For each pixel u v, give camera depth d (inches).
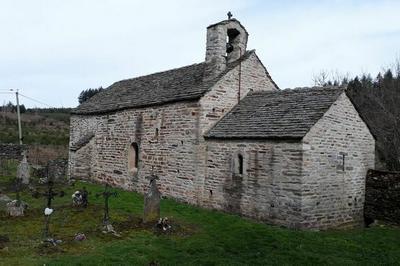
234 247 449.1
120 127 900.6
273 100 683.4
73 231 482.6
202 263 393.1
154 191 550.9
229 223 565.3
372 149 668.1
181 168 727.1
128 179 860.6
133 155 867.4
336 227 593.6
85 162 992.2
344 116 609.9
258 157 598.2
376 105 1305.4
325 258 420.2
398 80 1402.6
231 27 768.3
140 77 1045.8
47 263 369.1
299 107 614.9
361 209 645.3
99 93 1135.6
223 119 712.4
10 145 1291.8
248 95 754.2
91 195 755.4
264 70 794.2
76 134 1090.1
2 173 1050.1
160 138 780.0
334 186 590.2
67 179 969.5
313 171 555.2
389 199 621.0
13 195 727.1
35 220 529.0
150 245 443.5
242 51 783.1
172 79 864.3
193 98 701.3
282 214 560.4
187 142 716.7
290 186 552.1
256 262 401.1
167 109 766.5
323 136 571.5
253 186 603.5
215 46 759.7
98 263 377.1
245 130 630.5
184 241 466.0
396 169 1088.8
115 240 456.8
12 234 460.1
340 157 601.6
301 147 541.0
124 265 376.5
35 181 916.6
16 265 361.1
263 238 484.1
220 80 721.0
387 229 580.4
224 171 653.3
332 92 610.5
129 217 564.7
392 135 1144.8
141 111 836.0
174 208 660.1
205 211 647.8
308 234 514.3
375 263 410.0
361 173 645.9
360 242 495.5
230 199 640.4
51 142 1813.5
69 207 614.9
